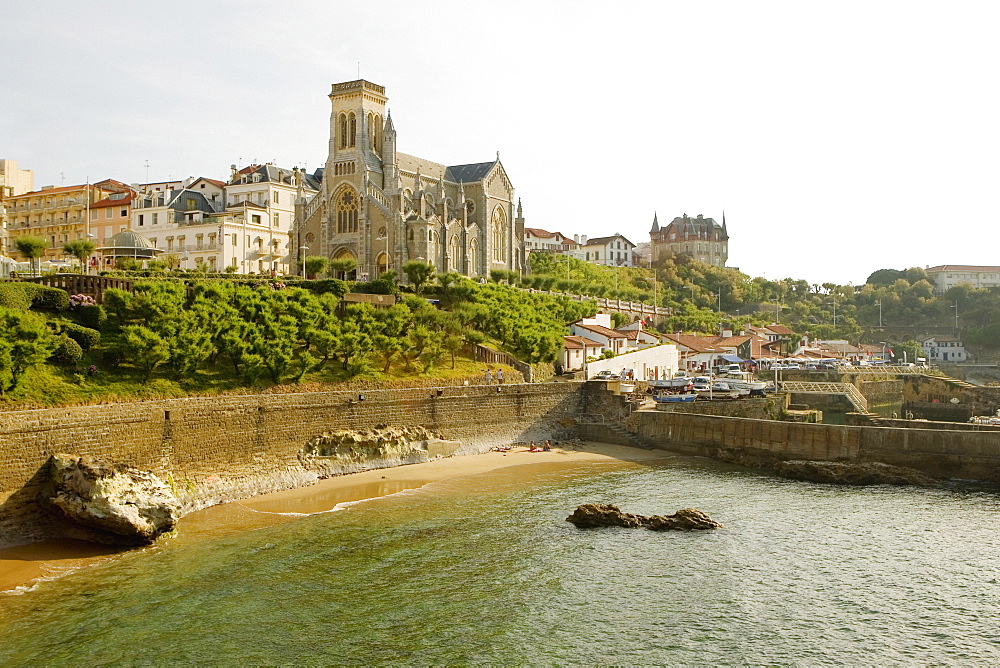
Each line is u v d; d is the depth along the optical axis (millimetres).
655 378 129500
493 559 46375
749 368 148375
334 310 89688
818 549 49000
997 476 66062
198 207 163000
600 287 184375
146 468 53312
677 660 34250
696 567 45562
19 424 45719
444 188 169750
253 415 61656
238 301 79625
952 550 48875
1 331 55094
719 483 68000
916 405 126438
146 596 39438
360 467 69125
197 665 32875
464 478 67938
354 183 155375
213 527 51250
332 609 38719
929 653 35125
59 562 43625
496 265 173250
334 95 158875
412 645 35188
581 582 42969
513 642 35625
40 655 33344
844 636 36719
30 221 169000
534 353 102375
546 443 83625
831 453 72312
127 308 71625
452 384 85938
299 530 51031
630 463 76688
